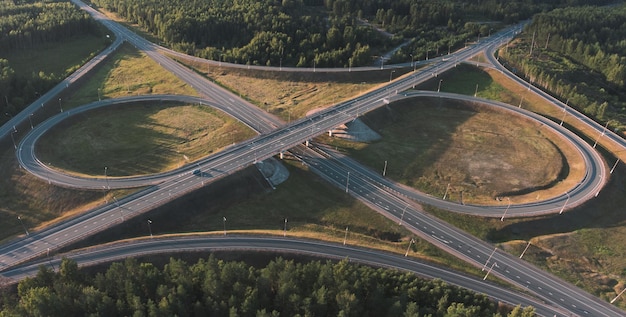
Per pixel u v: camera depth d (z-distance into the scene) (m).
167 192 151.12
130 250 128.88
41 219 145.00
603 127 197.12
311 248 133.50
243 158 169.50
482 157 183.88
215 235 136.38
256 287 105.81
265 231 141.12
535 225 147.88
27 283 107.38
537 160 181.12
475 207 155.50
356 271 111.44
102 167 170.62
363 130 195.75
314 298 104.00
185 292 101.81
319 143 190.88
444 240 141.50
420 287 114.62
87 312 99.06
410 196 161.25
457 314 98.25
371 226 147.62
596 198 156.75
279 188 163.62
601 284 127.25
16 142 178.12
